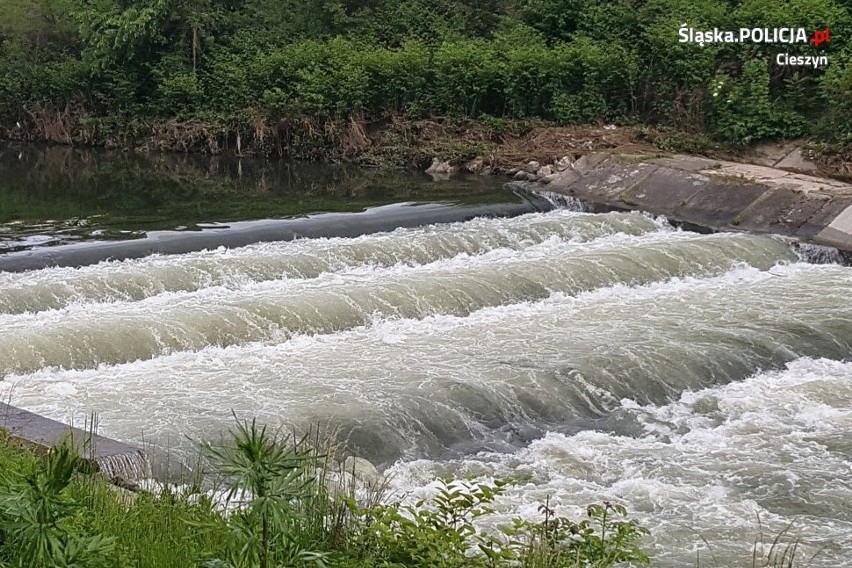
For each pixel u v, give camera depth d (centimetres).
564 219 2130
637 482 1181
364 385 1362
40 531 541
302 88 3125
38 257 1706
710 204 2292
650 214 2256
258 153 3169
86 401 1273
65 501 586
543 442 1284
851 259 2025
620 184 2462
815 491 1188
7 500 543
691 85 2869
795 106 2764
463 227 2059
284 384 1353
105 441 921
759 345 1584
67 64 3553
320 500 770
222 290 1650
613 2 3253
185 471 1030
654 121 2967
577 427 1342
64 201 2262
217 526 597
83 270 1656
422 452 1243
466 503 812
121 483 848
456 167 2798
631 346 1538
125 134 3409
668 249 1966
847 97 2584
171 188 2478
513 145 2853
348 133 3055
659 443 1309
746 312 1731
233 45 3450
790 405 1429
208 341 1470
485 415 1326
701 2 3047
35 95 3584
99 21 3491
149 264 1691
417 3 3503
